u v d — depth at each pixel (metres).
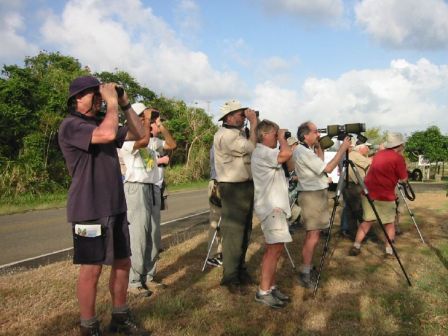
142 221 4.62
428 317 4.00
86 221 3.15
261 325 3.88
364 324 3.91
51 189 18.42
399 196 7.62
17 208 13.93
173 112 32.12
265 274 4.36
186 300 4.40
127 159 4.62
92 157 3.19
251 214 5.08
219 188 4.95
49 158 19.48
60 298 4.46
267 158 4.30
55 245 8.02
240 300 4.49
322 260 4.86
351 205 7.43
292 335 3.70
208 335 3.67
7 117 18.34
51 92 20.31
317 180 4.98
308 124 5.24
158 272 5.47
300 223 8.38
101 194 3.19
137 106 4.54
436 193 15.55
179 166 28.78
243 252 5.03
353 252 6.30
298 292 4.77
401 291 4.72
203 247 6.77
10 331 3.69
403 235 7.72
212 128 31.34
